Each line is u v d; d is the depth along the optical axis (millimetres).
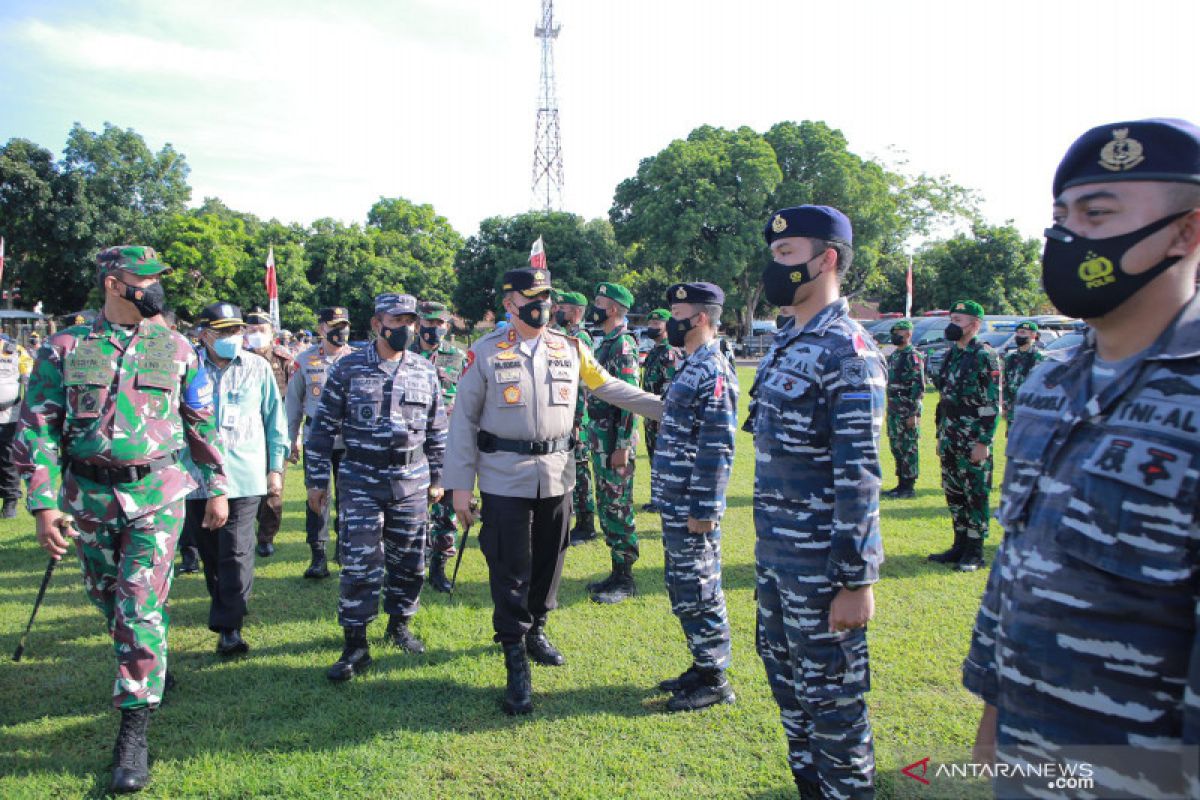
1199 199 1372
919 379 8305
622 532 5125
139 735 3072
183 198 41875
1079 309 1483
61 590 5371
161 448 3256
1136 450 1332
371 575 4055
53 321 31562
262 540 6246
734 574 5613
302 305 36250
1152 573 1284
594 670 4035
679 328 3873
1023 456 1587
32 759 3211
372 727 3469
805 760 2725
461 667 4102
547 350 3781
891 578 5465
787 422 2467
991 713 1733
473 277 41781
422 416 4277
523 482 3627
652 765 3131
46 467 3111
